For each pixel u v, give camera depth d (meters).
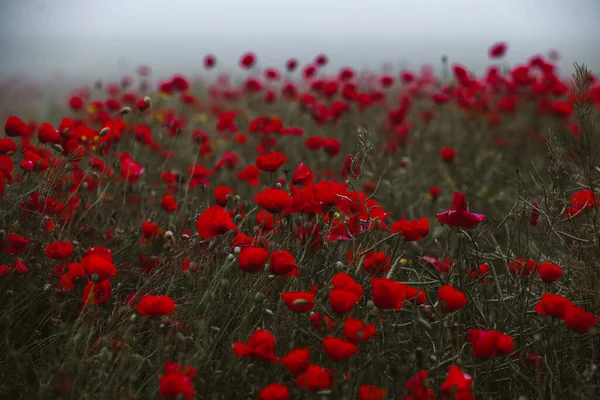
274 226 2.89
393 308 2.25
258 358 2.09
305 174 2.97
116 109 6.71
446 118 8.50
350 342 2.10
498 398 2.59
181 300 2.88
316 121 6.72
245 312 2.58
